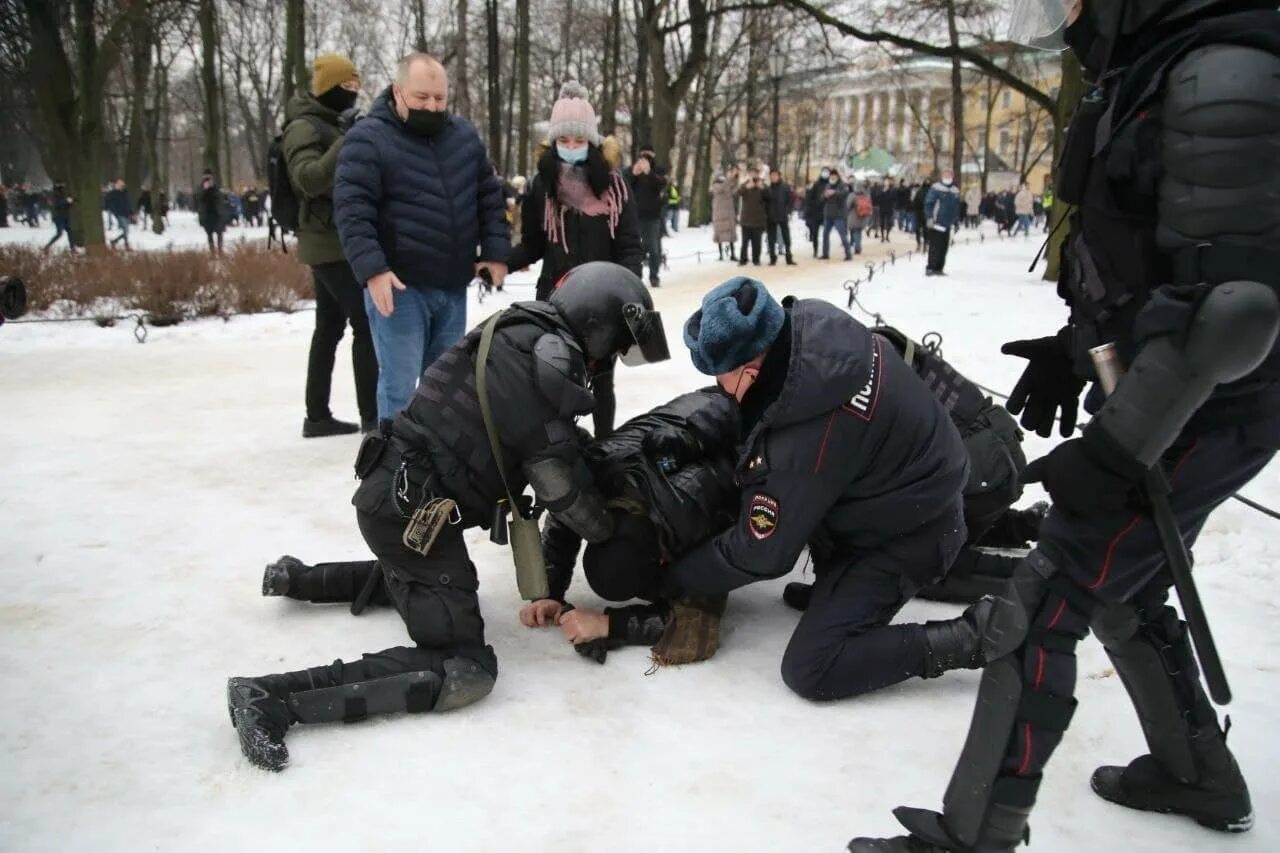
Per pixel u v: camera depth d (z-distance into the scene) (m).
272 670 2.98
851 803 2.35
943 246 15.77
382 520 2.85
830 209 19.97
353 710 2.62
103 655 3.06
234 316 11.04
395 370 4.81
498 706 2.79
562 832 2.24
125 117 43.28
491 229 5.00
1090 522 1.87
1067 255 2.08
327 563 3.38
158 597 3.49
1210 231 1.64
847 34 16.97
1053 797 2.38
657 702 2.82
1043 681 1.89
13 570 3.71
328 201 5.23
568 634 3.10
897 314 10.66
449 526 2.89
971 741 1.95
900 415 2.75
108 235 30.50
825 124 58.00
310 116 5.34
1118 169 1.79
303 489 4.73
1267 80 1.60
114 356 8.61
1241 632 3.16
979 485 3.37
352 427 5.86
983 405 3.50
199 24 30.56
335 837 2.21
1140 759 2.34
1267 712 2.70
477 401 2.90
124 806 2.32
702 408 3.36
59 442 5.59
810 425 2.70
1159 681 2.18
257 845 2.19
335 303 5.57
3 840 2.19
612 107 32.00
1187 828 2.26
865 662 2.76
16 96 30.81
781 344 2.71
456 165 4.79
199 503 4.51
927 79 52.94
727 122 43.19
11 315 3.69
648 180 14.83
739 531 2.86
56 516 4.31
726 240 19.95
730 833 2.24
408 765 2.49
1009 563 3.46
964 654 2.79
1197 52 1.68
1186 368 1.64
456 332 5.04
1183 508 1.92
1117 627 2.11
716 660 3.08
